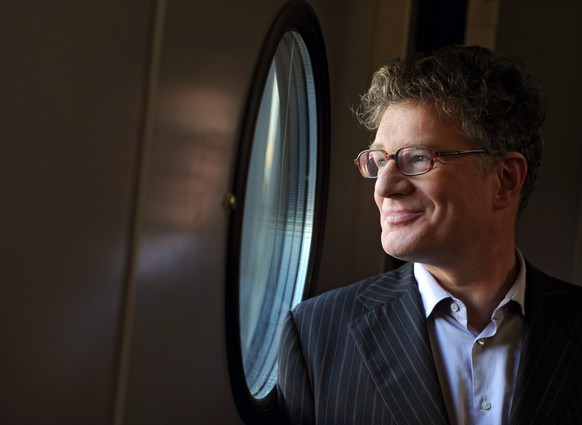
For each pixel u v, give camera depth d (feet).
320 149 10.02
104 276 5.08
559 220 15.56
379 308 4.88
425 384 4.53
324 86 9.81
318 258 10.16
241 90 7.37
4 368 4.12
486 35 14.29
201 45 6.30
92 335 4.99
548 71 15.39
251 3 7.32
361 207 11.33
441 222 4.30
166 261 6.00
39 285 4.35
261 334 9.33
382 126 4.49
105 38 4.80
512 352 4.60
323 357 4.86
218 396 7.50
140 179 5.41
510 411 4.48
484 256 4.52
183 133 6.11
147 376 5.85
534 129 4.71
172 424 6.44
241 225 7.55
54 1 4.24
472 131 4.33
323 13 9.81
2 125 3.91
